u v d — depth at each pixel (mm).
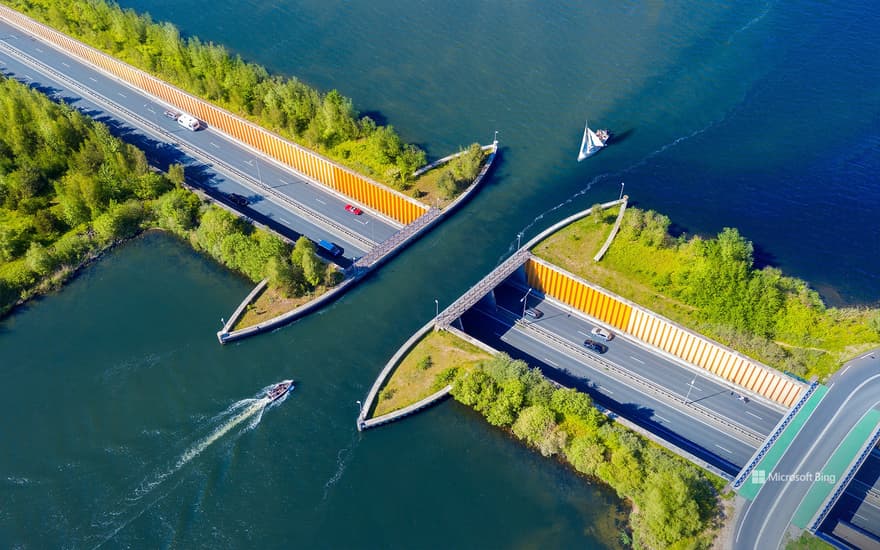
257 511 162625
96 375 193125
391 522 161125
